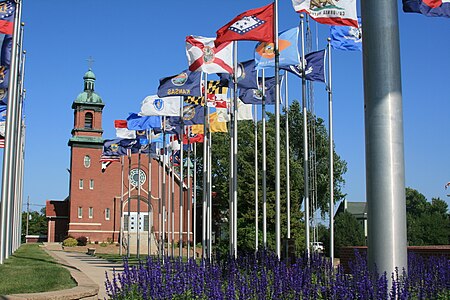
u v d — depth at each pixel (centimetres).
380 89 1080
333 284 1038
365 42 1112
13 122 2305
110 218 7825
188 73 2736
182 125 3175
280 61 2184
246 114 3008
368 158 1085
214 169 6831
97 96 8062
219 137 6862
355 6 1862
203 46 2369
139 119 3606
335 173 6706
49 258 3109
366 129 1097
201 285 1122
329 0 1855
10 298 1086
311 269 1320
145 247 7250
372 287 948
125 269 1302
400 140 1074
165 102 3139
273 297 1016
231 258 1572
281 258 1734
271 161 4694
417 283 1130
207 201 3088
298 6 1858
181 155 3303
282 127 6462
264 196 2333
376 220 1059
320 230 6200
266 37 1980
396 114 1077
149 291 1136
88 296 1255
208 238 2950
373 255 1057
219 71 2370
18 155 3872
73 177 7794
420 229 6062
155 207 7950
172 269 1396
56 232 8175
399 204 1057
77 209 7719
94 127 7975
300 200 5391
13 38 2345
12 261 2300
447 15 1475
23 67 3469
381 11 1096
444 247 2094
